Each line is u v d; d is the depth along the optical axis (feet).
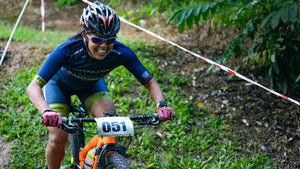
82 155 8.50
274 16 12.14
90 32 6.98
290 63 14.08
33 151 10.98
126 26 21.77
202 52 17.33
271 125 12.78
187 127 12.47
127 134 6.84
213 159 11.15
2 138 11.50
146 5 23.85
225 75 15.52
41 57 16.08
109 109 8.58
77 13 26.09
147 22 21.84
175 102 13.62
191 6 21.95
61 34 20.30
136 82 14.73
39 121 12.26
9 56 15.96
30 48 16.85
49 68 7.41
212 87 14.74
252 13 13.89
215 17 16.75
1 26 21.83
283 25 13.83
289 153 11.62
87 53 7.59
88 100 8.90
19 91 13.69
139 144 11.64
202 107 13.51
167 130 12.31
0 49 16.28
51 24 23.76
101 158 7.34
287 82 14.35
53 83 8.75
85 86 8.67
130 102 13.53
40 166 10.39
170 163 10.77
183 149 11.51
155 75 15.05
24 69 15.17
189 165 10.73
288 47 14.08
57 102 8.50
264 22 12.51
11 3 27.17
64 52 7.46
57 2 27.45
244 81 15.08
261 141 12.05
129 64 8.11
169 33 19.80
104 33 6.83
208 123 12.73
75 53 7.55
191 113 13.20
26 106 12.93
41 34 19.58
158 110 7.33
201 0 22.13
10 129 11.78
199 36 18.98
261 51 14.84
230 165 10.95
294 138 12.25
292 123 12.91
